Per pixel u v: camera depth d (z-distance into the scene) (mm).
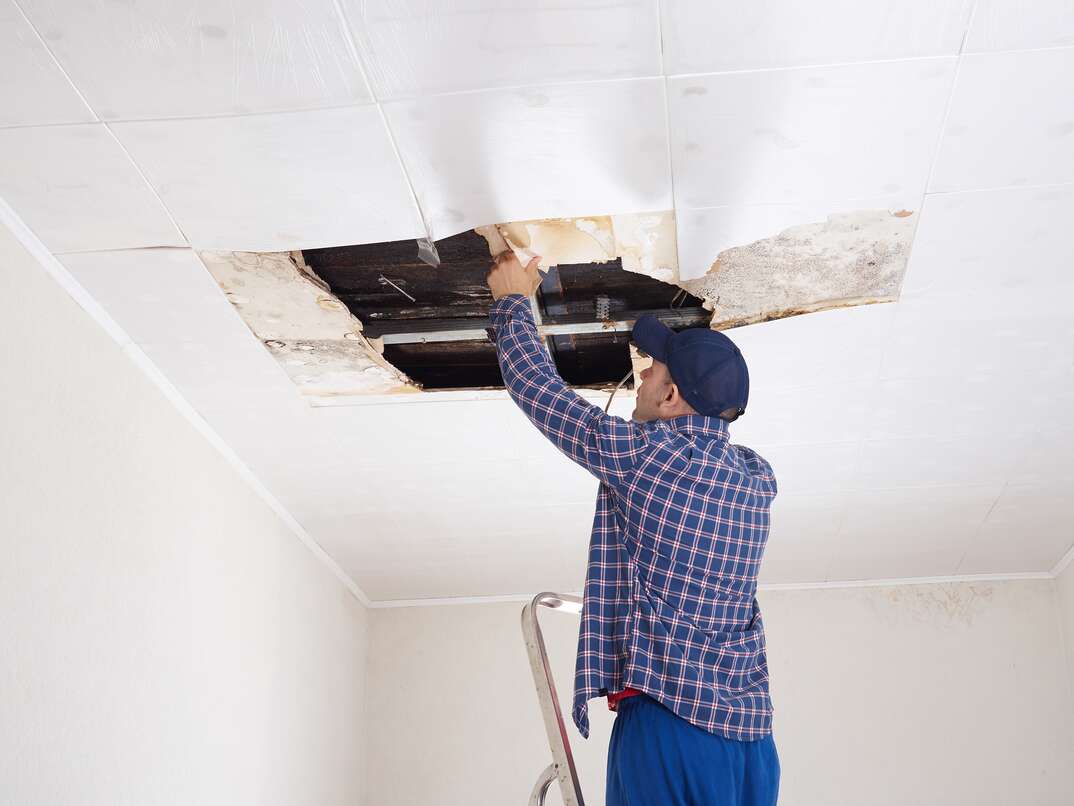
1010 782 4984
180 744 3404
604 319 3080
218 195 2561
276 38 2135
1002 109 2357
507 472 4129
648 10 2088
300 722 4473
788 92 2299
